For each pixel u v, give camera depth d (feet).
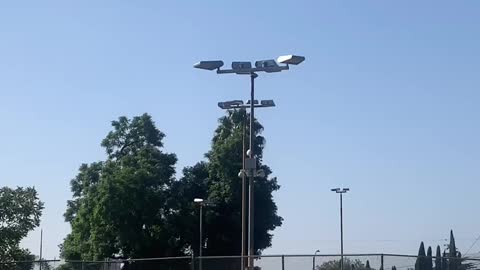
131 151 242.58
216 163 238.48
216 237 237.66
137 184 221.66
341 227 216.33
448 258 90.48
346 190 217.56
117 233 220.02
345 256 93.66
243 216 125.08
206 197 239.91
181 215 235.20
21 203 99.25
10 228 98.37
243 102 113.91
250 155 111.24
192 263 104.17
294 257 96.22
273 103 112.68
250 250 108.99
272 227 236.84
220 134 246.27
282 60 100.99
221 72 104.53
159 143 245.45
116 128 243.40
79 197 248.11
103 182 221.46
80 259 229.04
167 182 238.07
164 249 230.48
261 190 232.53
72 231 236.84
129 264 110.83
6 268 99.25
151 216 224.33
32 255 113.80
